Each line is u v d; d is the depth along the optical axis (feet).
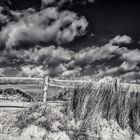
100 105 21.57
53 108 21.62
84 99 21.39
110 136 19.25
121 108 21.49
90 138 18.60
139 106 21.75
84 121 19.94
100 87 22.84
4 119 20.86
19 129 18.90
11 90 37.58
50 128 18.74
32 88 36.99
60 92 33.63
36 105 21.68
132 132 20.25
